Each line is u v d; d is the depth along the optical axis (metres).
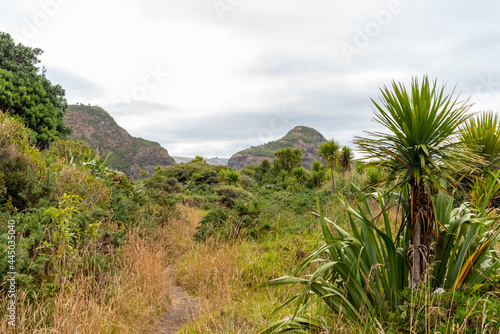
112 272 4.59
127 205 8.49
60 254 3.87
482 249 2.61
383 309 2.72
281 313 3.77
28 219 4.43
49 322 3.15
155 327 3.82
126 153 177.62
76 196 4.75
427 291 2.46
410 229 2.79
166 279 5.33
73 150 10.99
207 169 48.50
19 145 6.61
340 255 2.99
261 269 5.23
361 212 3.02
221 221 8.31
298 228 8.05
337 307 2.75
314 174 22.88
